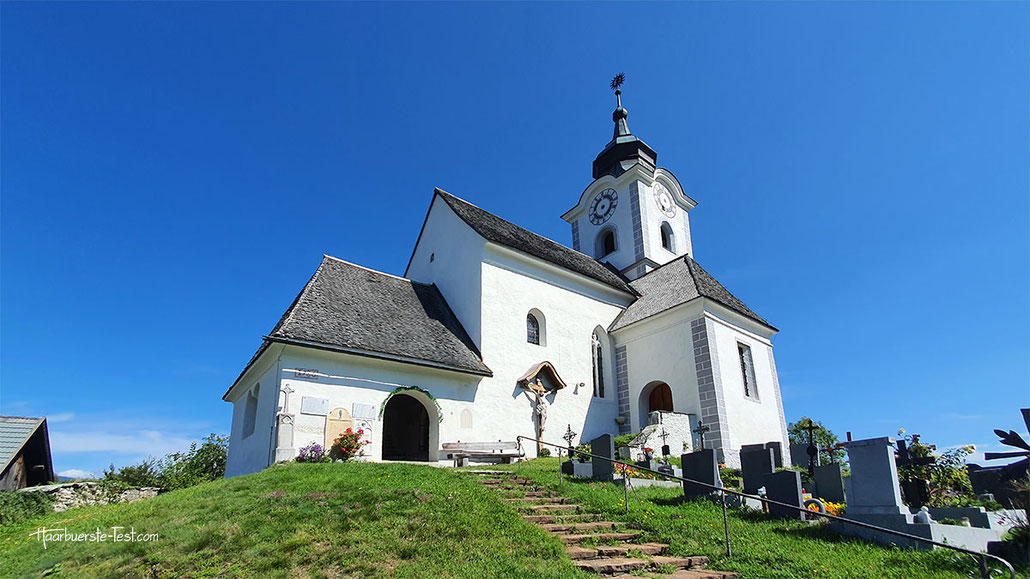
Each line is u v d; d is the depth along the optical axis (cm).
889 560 942
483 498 1173
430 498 1138
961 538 1045
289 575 817
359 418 1888
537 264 2584
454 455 1981
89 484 1983
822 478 1380
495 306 2389
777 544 1030
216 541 934
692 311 2461
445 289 2638
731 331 2555
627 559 928
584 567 877
